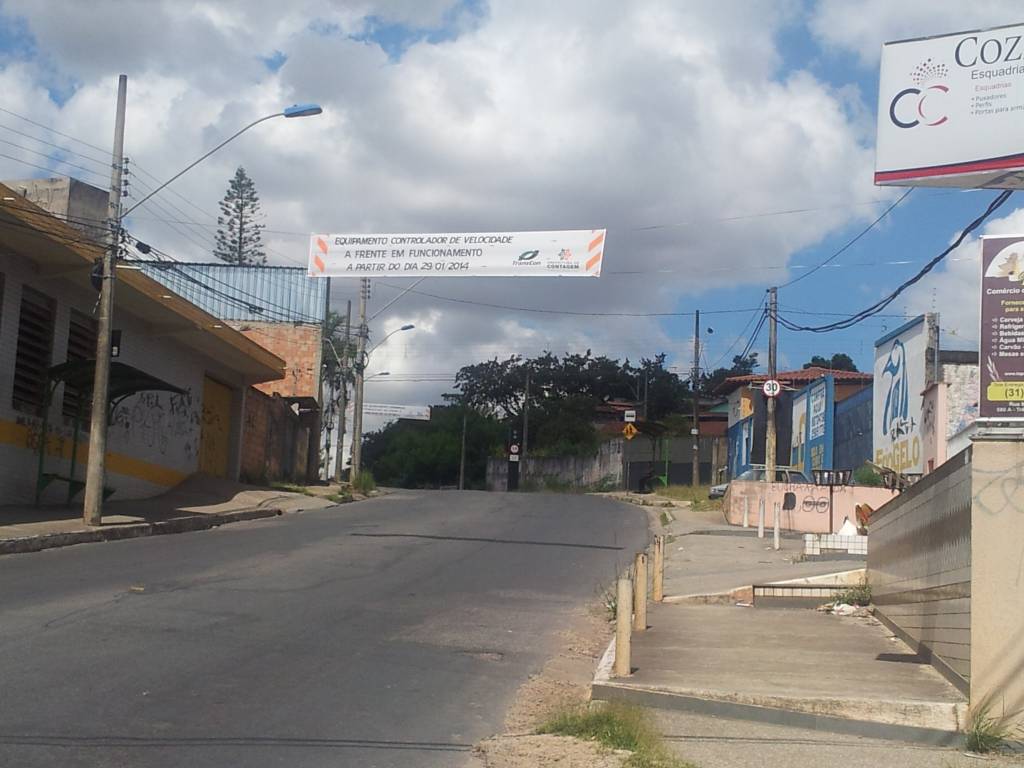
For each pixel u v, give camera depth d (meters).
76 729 6.99
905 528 11.16
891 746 7.40
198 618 11.27
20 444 20.78
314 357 43.25
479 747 7.23
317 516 27.05
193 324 25.89
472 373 87.81
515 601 14.38
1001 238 8.37
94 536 18.19
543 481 70.62
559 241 19.59
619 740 7.26
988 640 7.63
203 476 30.39
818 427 39.69
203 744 6.86
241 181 62.19
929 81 11.98
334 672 9.25
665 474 57.72
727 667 9.51
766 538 24.31
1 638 9.63
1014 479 7.76
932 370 28.05
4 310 19.94
